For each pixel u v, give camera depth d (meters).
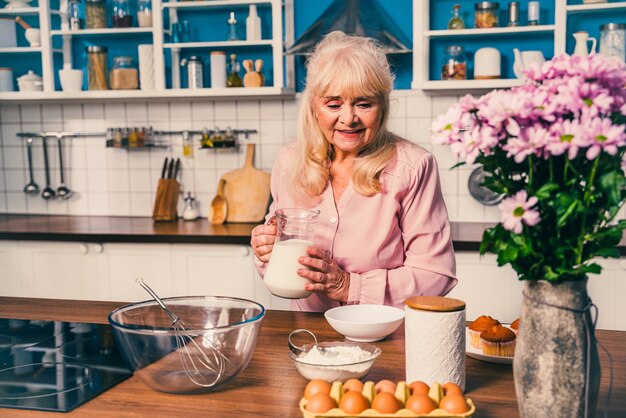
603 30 2.95
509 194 0.97
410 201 1.79
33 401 1.14
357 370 1.15
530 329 0.96
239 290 3.07
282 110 3.52
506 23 3.27
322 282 1.56
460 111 0.94
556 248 0.93
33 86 3.54
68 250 3.19
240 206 3.46
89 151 3.76
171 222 3.49
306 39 3.01
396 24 3.28
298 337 1.48
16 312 1.76
